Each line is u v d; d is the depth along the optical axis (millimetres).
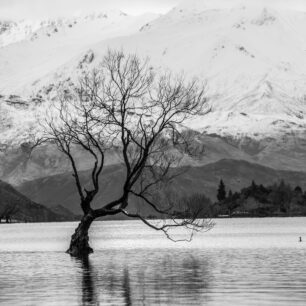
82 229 108938
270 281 75812
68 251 114188
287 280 76375
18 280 79625
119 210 103938
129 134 102188
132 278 80562
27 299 66250
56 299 66188
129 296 67562
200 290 70500
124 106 103375
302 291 68625
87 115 105312
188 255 113312
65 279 80125
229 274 82938
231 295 67000
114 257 109562
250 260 101625
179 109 105312
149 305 62594
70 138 105312
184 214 107312
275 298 64938
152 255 114062
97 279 79938
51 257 109750
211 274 83312
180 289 71375
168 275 83062
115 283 76438
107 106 106062
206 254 115000
